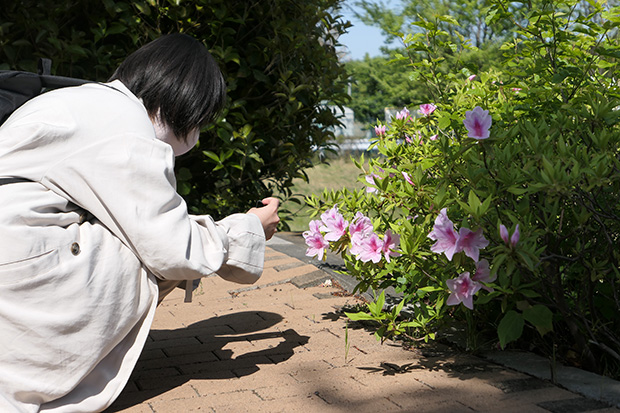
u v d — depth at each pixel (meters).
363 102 24.55
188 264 1.89
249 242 2.18
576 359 2.33
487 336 2.59
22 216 1.76
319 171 16.03
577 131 2.38
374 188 2.89
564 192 1.89
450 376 2.19
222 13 5.22
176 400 2.04
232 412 1.93
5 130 1.87
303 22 5.80
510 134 2.28
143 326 1.94
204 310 3.21
